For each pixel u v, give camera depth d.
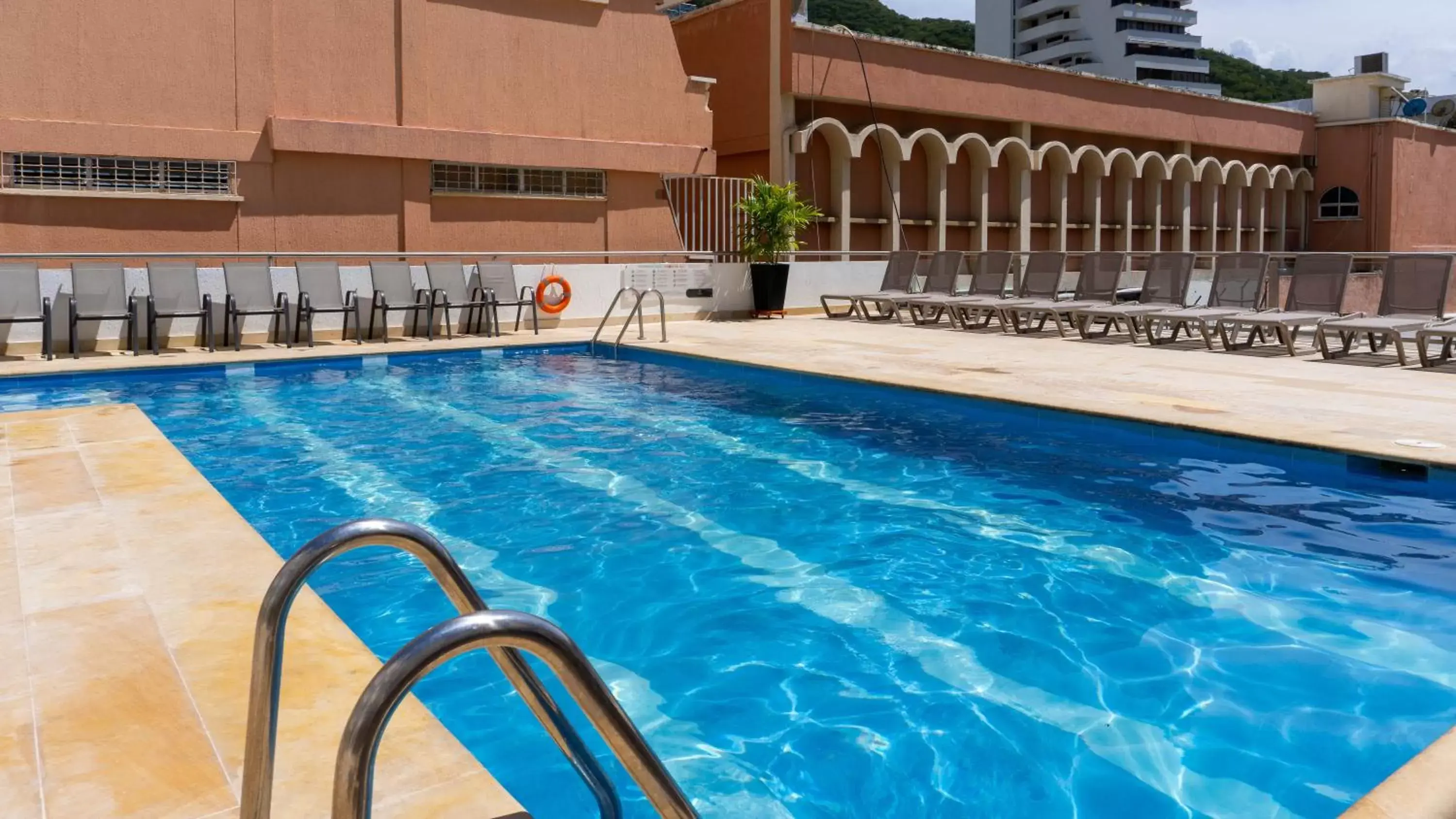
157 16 11.98
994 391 7.94
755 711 3.19
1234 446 6.32
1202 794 2.69
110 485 4.88
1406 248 28.88
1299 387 8.05
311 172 13.22
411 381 9.98
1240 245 27.00
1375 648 3.58
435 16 14.03
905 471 6.21
